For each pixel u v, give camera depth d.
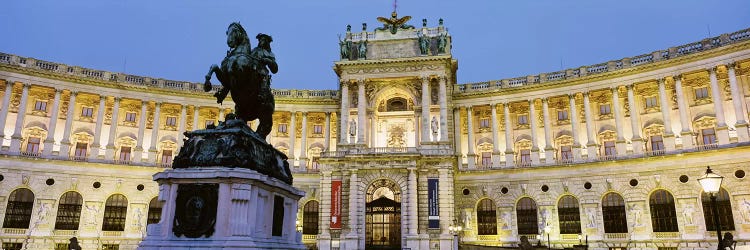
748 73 57.66
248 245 15.65
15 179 59.22
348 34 70.06
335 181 62.03
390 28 70.19
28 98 64.69
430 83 66.81
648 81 61.56
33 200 59.72
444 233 58.56
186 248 15.70
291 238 19.70
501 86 70.31
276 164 19.33
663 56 61.38
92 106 68.38
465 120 72.31
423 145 63.53
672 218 55.72
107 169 64.00
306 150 73.50
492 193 65.56
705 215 54.03
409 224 58.88
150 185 65.50
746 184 52.00
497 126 69.38
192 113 72.12
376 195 63.06
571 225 61.09
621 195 59.09
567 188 61.94
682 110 58.47
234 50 20.23
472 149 69.56
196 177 16.48
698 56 58.12
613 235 58.22
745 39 55.34
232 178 16.34
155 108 69.12
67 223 60.66
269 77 21.00
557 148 67.44
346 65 67.94
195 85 72.06
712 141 58.38
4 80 61.97
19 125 61.44
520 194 64.25
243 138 17.70
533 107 68.00
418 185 61.34
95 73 67.12
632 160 58.97
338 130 71.19
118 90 67.50
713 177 17.08
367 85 68.38
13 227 58.09
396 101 70.31
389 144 68.56
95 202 62.34
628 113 64.06
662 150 58.78
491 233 64.69
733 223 52.00
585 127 66.06
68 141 63.53
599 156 64.31
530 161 66.75
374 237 61.66
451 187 60.62
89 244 60.56
